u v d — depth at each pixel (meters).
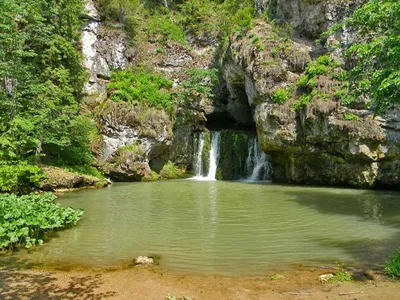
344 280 5.93
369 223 10.48
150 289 5.73
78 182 18.56
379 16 9.98
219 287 5.82
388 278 5.98
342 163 19.20
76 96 24.50
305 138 19.67
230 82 27.47
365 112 17.92
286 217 11.38
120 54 28.92
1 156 16.38
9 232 8.10
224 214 11.90
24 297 5.37
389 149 17.67
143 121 23.64
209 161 26.05
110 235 9.27
